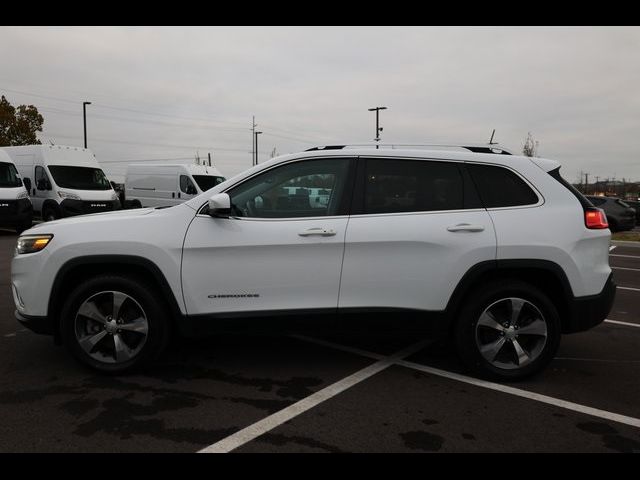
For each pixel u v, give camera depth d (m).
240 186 4.01
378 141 4.25
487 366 3.96
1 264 9.48
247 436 3.11
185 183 19.33
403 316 3.92
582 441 3.10
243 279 3.88
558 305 4.06
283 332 3.96
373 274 3.89
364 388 3.85
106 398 3.60
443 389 3.85
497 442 3.08
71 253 3.86
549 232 3.89
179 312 3.90
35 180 16.47
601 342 5.16
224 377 4.04
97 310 3.96
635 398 3.73
